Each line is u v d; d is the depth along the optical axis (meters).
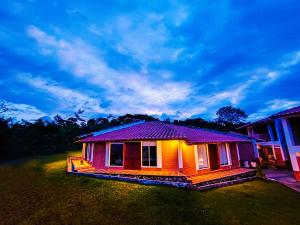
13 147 33.81
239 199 9.41
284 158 19.84
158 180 11.99
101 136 16.89
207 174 13.96
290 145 14.36
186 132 16.88
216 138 15.87
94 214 7.07
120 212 7.29
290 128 14.61
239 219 7.02
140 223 6.45
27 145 36.44
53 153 35.78
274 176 15.95
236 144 17.80
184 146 13.91
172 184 10.87
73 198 8.82
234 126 49.31
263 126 25.64
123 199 8.72
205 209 7.79
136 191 9.92
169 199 8.80
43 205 7.93
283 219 7.17
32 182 12.25
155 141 14.38
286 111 16.23
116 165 15.12
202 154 14.82
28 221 6.46
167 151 13.86
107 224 6.33
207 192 10.48
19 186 11.17
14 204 8.05
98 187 10.67
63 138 43.44
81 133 47.91
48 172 15.96
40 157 29.38
